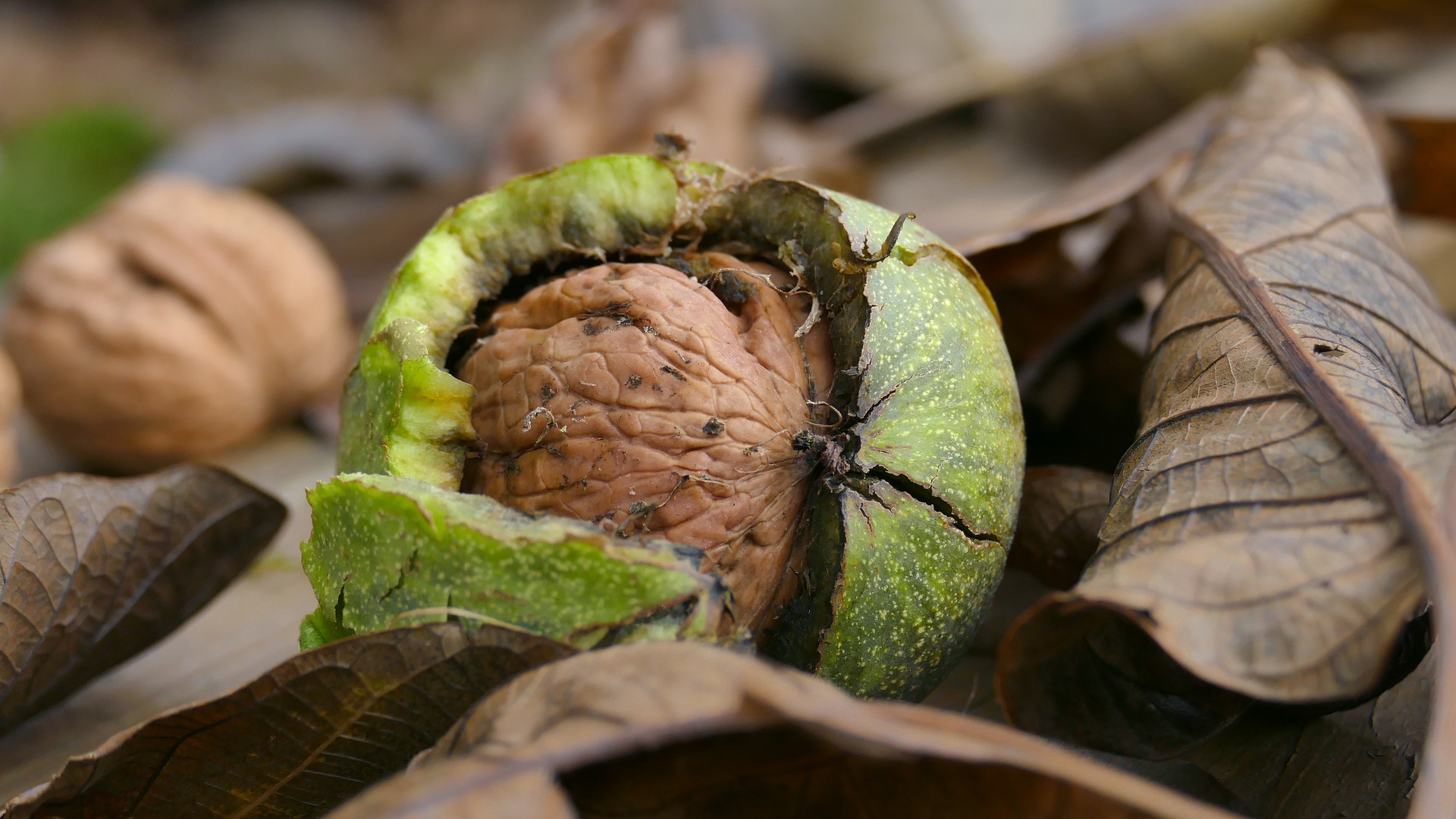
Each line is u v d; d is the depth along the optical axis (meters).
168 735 0.18
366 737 0.18
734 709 0.17
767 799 0.18
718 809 0.18
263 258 0.28
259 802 0.19
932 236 0.20
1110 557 0.18
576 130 0.34
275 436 0.30
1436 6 0.33
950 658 0.20
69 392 0.27
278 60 0.77
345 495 0.19
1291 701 0.17
